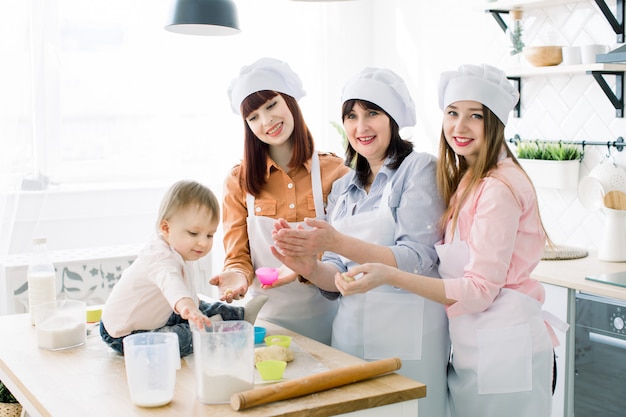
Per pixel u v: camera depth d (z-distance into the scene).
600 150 3.29
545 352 1.97
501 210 1.91
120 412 1.50
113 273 3.50
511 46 3.49
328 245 1.98
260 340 2.02
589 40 3.31
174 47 4.26
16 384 1.72
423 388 1.64
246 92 2.26
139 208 4.21
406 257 2.00
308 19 4.49
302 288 2.35
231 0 2.73
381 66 4.60
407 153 2.17
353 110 2.12
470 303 1.90
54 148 3.73
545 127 3.54
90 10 4.13
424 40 4.25
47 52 3.66
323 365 1.79
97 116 4.22
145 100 4.30
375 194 2.18
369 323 2.11
